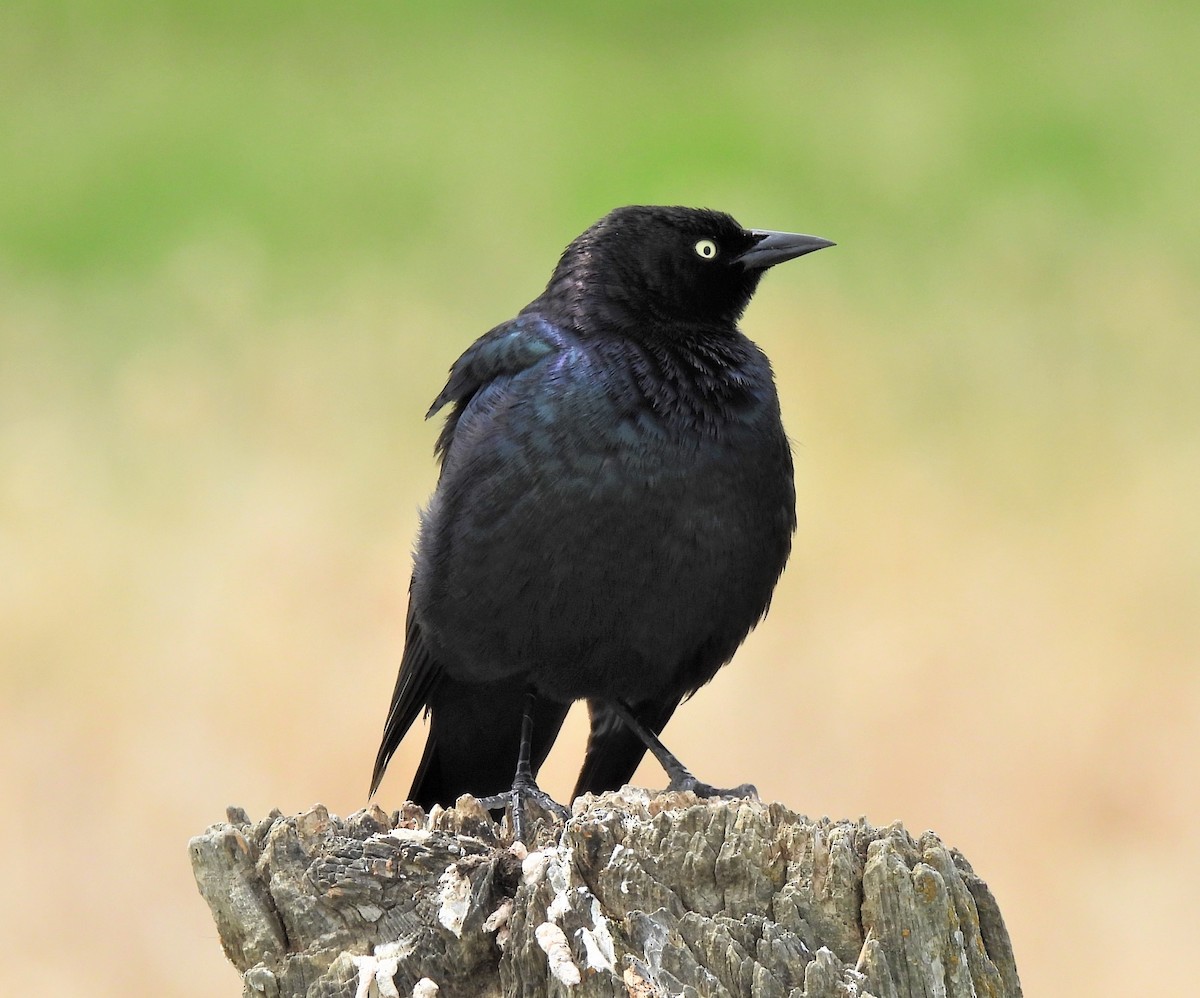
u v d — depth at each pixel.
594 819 5.38
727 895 5.16
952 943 5.07
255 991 5.37
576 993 5.07
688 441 7.18
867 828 5.23
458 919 5.34
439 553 7.39
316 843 5.48
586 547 7.15
